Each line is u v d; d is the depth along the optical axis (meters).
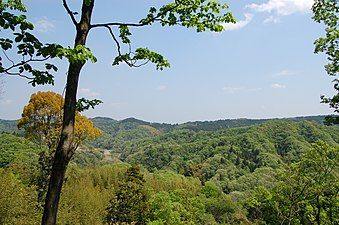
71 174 34.94
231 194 88.12
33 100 23.67
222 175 112.62
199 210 54.88
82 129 23.56
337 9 11.92
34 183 24.73
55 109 23.95
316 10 12.15
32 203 23.69
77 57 5.26
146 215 39.25
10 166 31.27
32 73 6.07
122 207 36.19
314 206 27.83
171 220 45.47
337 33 11.61
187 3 7.22
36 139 23.86
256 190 37.97
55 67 6.15
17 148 53.69
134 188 36.69
